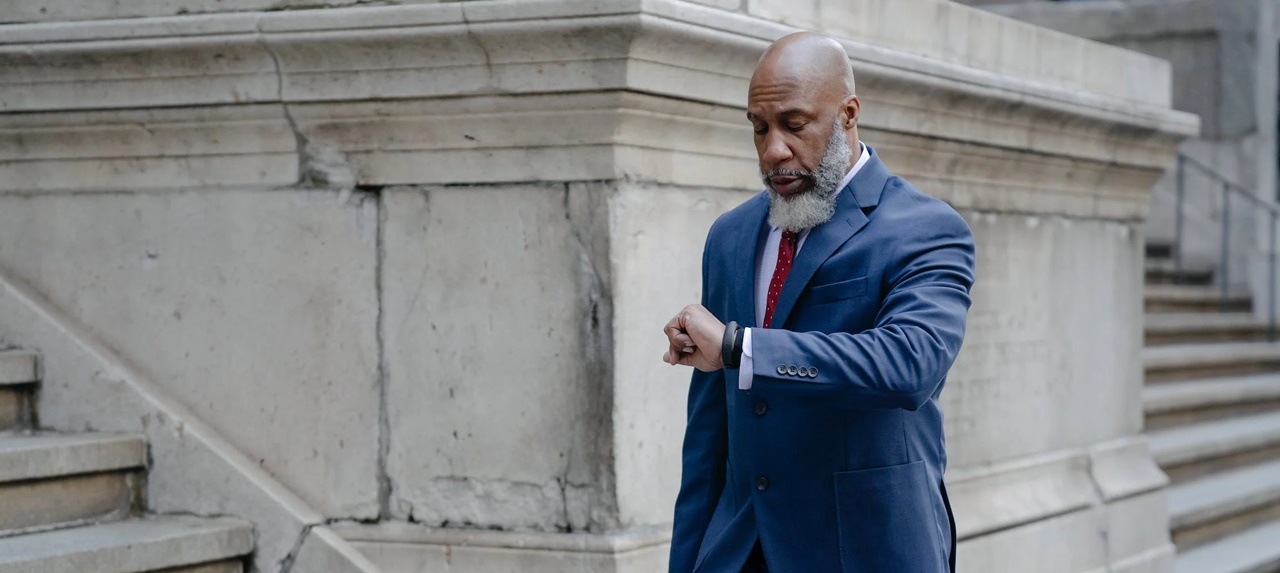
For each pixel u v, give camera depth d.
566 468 4.48
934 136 5.62
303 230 4.79
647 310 4.53
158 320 4.99
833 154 3.12
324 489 4.77
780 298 3.21
